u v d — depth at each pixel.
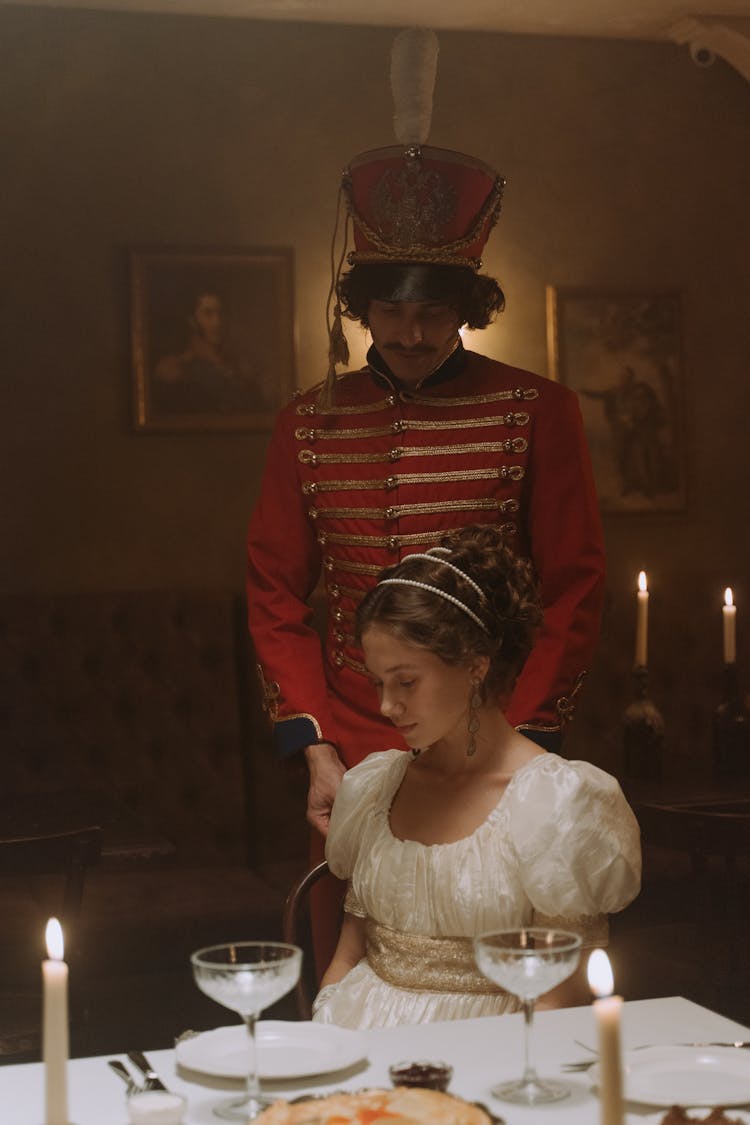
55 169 5.75
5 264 5.70
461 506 3.04
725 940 3.26
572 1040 1.76
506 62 6.23
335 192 6.04
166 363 5.86
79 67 5.77
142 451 5.85
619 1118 1.17
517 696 2.95
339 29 6.03
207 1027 4.41
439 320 2.96
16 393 5.72
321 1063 1.64
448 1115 1.39
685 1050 1.67
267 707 3.15
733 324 6.49
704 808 3.71
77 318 5.78
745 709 4.37
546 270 6.28
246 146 5.94
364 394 3.17
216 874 4.99
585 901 2.04
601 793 2.08
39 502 5.75
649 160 6.39
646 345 6.36
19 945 4.16
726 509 6.47
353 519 3.11
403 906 2.10
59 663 5.48
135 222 5.84
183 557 5.89
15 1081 1.66
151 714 5.54
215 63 5.90
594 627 3.02
